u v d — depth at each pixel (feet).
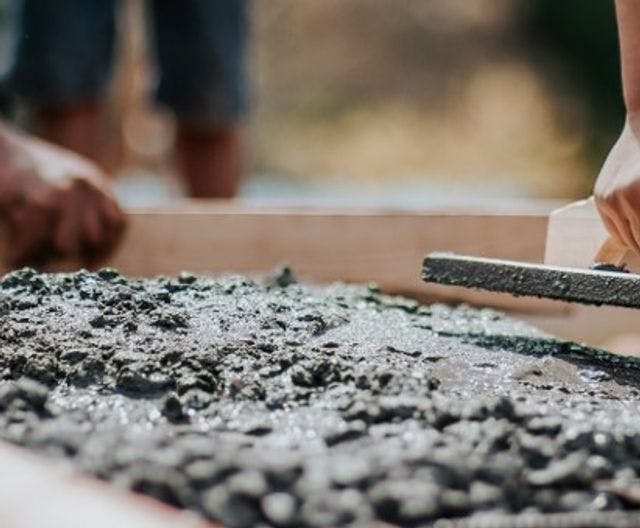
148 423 2.98
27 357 3.38
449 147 40.11
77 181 6.21
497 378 3.54
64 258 6.29
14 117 11.87
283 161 40.29
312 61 42.78
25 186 6.18
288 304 4.26
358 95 42.47
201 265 6.30
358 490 2.35
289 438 2.83
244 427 2.91
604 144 37.58
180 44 10.28
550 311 5.57
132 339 3.62
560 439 2.78
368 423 2.91
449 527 2.18
